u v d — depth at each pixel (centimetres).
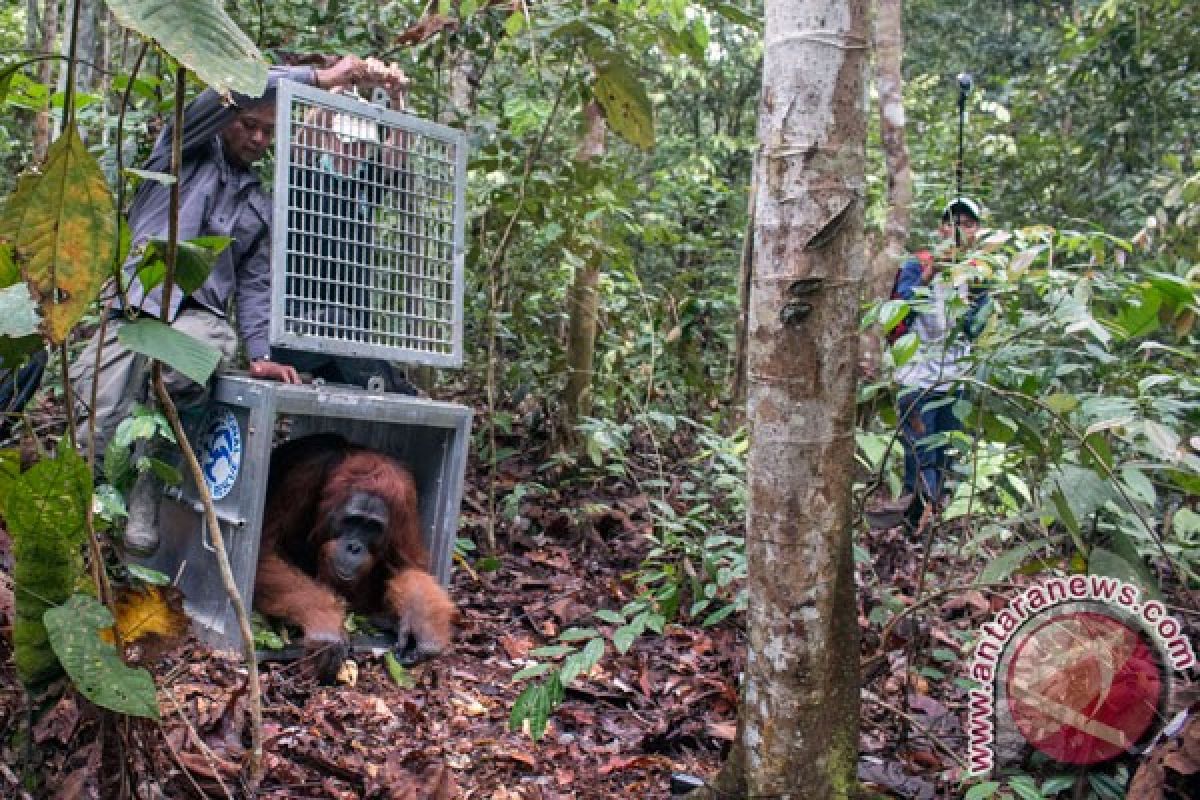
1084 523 334
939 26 1433
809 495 242
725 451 442
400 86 405
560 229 532
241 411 365
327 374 444
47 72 699
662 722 342
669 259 884
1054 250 341
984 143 930
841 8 234
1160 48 838
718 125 1181
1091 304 329
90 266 223
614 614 303
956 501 372
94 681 215
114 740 236
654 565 431
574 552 499
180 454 386
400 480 391
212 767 254
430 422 389
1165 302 323
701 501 484
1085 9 965
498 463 576
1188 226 454
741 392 533
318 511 387
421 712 330
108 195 221
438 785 289
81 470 219
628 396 604
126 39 629
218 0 211
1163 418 325
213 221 395
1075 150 913
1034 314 363
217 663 342
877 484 349
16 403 350
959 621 404
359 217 389
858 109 238
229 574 252
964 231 503
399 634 379
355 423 436
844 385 243
